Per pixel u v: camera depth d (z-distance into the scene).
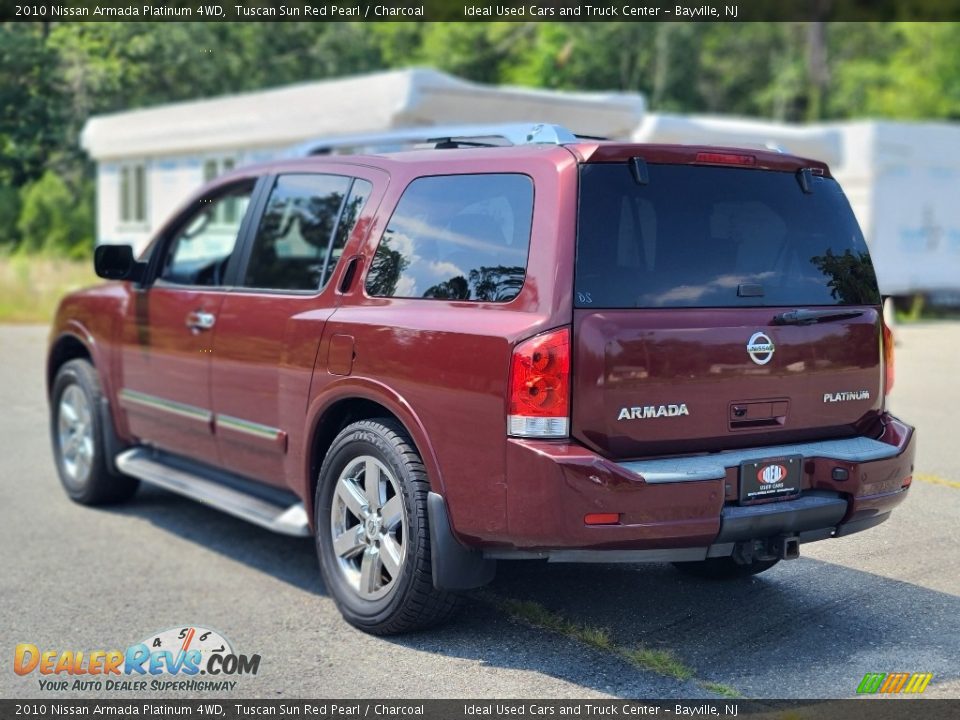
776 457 4.13
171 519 6.40
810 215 4.48
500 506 3.96
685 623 4.59
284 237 5.60
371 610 4.48
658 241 4.09
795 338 4.25
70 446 6.71
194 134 16.72
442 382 4.14
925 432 8.44
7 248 15.94
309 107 14.68
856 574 5.17
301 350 4.84
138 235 18.28
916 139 18.75
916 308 18.91
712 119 18.00
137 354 6.04
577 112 14.67
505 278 4.11
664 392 3.96
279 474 5.15
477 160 4.44
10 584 5.20
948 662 4.16
